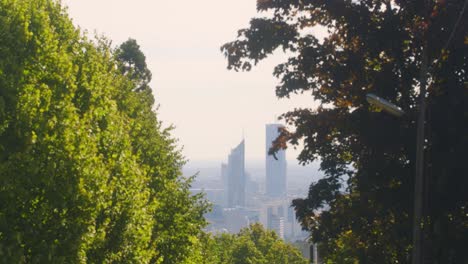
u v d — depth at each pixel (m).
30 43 45.22
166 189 70.88
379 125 59.41
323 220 64.06
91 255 46.38
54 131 41.81
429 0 60.12
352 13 61.53
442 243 57.38
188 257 74.12
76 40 61.50
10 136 40.41
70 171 41.50
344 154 65.38
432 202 58.28
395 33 60.12
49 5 60.16
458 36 57.62
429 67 58.59
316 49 63.59
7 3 45.78
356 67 61.50
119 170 49.91
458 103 57.47
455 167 56.62
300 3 64.56
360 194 60.97
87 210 42.09
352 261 64.94
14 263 36.97
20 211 39.59
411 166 59.44
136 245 50.06
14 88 41.16
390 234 59.22
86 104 51.72
